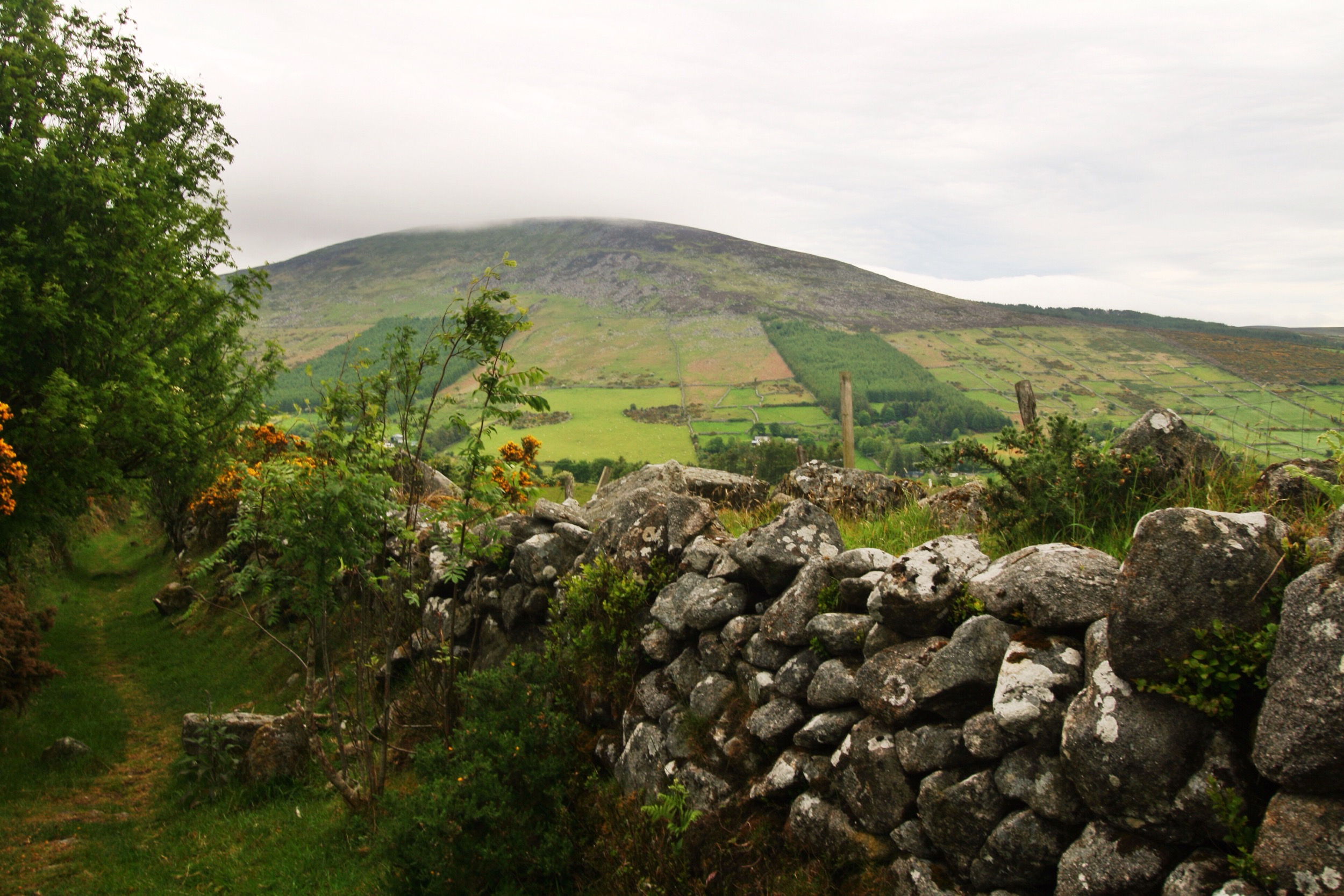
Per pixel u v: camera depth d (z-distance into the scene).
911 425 137.50
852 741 4.65
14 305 15.43
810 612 5.53
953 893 3.91
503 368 7.53
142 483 20.95
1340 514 3.46
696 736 5.94
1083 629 3.94
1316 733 2.73
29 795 10.59
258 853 8.02
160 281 17.95
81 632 22.47
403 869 6.23
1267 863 2.81
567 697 7.49
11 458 12.60
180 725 13.99
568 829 6.25
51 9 19.27
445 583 10.60
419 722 9.09
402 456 7.70
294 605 7.58
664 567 7.27
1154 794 3.19
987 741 3.90
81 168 17.20
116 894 7.61
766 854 4.95
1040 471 5.69
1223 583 3.25
